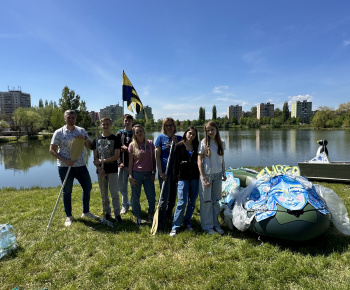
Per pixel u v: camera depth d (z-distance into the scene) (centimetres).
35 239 406
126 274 306
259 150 2556
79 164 463
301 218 332
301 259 323
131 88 550
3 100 13138
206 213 419
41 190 851
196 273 304
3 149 3350
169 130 444
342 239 371
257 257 332
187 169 413
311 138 3938
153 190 455
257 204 375
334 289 264
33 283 295
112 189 462
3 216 516
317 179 779
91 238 402
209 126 406
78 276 307
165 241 386
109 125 460
